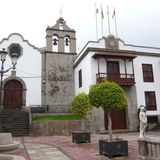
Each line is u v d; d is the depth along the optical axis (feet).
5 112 73.46
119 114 80.84
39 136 63.62
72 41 98.53
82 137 49.11
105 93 33.83
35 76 91.61
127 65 84.33
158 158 23.08
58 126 67.31
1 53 43.55
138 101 83.51
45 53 94.84
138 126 79.92
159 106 86.48
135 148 39.32
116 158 31.22
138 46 88.99
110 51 82.07
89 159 31.48
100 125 74.43
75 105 53.67
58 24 98.43
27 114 73.31
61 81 93.40
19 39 93.30
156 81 88.58
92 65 79.30
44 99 90.17
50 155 35.12
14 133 64.28
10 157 27.61
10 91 88.02
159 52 91.71
